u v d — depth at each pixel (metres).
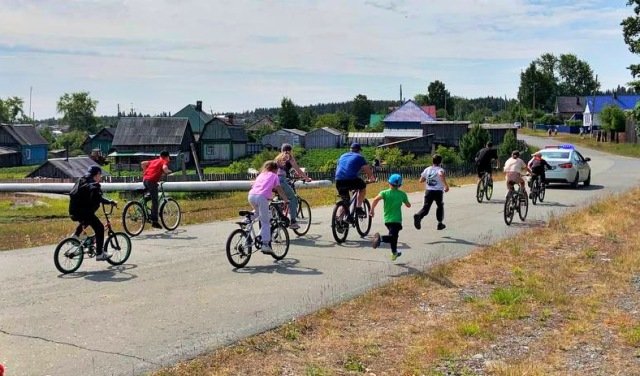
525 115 121.38
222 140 84.62
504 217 14.51
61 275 9.30
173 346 6.36
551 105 148.25
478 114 126.00
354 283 8.97
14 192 31.73
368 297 8.24
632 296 8.88
